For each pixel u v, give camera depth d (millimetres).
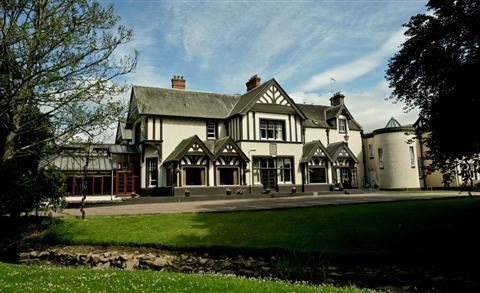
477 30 9172
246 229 11438
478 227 9719
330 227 10977
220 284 6180
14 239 12344
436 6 9961
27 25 9609
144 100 26719
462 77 8977
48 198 14008
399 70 10984
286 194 27078
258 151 27812
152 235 11414
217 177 26031
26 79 9758
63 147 12617
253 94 29625
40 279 6469
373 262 8398
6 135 11195
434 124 9586
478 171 9641
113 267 9523
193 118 27828
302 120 30328
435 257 8219
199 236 11031
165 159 26250
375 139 35125
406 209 13680
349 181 33250
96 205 20875
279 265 8297
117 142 35375
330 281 7602
